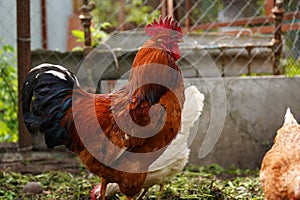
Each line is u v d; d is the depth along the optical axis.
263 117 3.38
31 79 2.49
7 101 3.57
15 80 3.54
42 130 2.46
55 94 2.45
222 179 3.10
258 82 3.37
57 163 3.28
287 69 3.50
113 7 5.17
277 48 3.44
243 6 3.99
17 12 3.26
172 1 3.68
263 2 3.93
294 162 2.30
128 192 2.46
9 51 3.64
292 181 2.25
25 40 3.26
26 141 3.32
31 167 3.19
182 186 2.86
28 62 3.27
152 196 2.74
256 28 3.89
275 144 2.46
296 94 3.41
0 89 3.56
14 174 3.03
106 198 2.66
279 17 3.43
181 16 3.96
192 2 4.00
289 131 2.46
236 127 3.36
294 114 3.41
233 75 3.49
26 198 2.76
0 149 3.34
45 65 2.51
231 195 2.75
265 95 3.38
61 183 2.97
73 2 5.11
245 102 3.36
